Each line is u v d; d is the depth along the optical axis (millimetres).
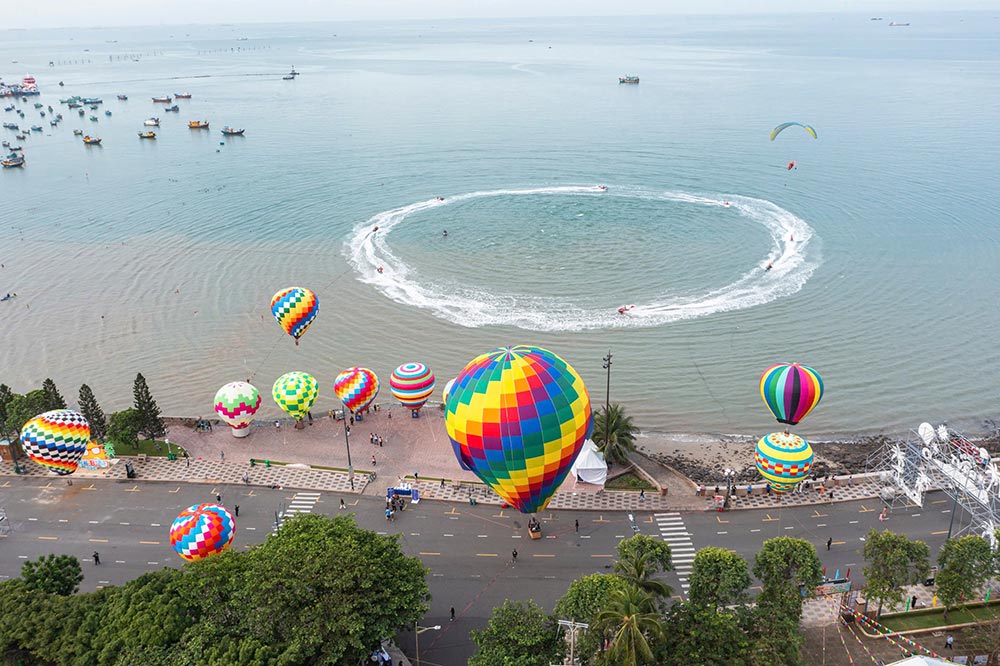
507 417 68812
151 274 165000
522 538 84188
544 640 62188
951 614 72312
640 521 86688
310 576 62781
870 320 137000
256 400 104062
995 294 146750
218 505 86562
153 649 58469
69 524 87250
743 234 179500
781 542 69312
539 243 176250
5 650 61219
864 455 101062
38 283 161375
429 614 73312
